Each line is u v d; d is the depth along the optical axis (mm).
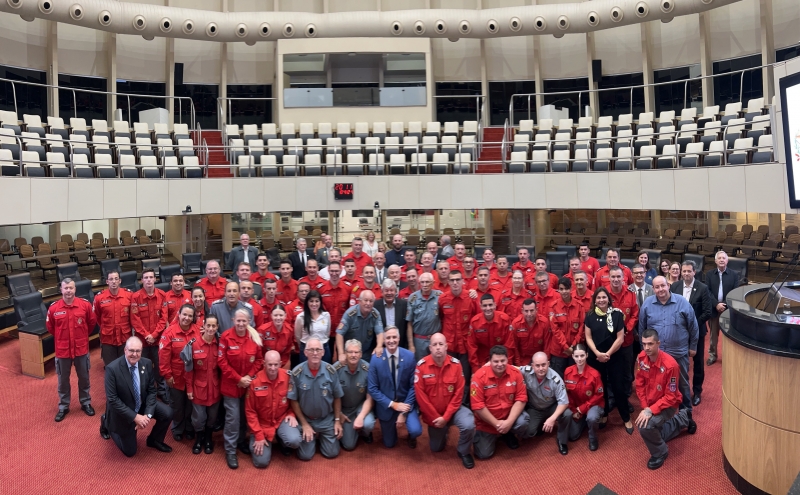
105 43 20234
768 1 17953
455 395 6230
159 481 5879
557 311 7121
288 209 15641
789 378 4781
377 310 7277
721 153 12586
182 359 6219
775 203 10828
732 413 5371
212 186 15297
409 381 6555
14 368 9180
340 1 21875
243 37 18938
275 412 6242
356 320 7102
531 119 20000
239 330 6301
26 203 11891
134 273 12109
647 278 9641
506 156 17500
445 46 21891
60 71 19547
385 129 18375
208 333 6180
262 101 21734
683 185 12898
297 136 18812
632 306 7105
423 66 19312
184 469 6113
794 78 6324
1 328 10406
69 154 15219
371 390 6430
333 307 7941
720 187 12062
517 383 6219
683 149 14625
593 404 6266
